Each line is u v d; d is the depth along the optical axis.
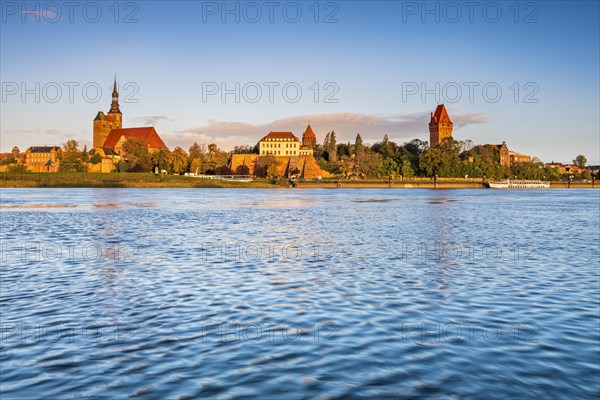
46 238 43.00
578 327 17.11
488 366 13.68
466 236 46.03
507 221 64.50
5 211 78.94
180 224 57.88
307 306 19.83
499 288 23.14
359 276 25.94
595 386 12.47
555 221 64.88
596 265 29.67
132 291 22.31
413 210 88.50
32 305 19.88
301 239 43.12
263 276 25.84
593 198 154.62
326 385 12.52
